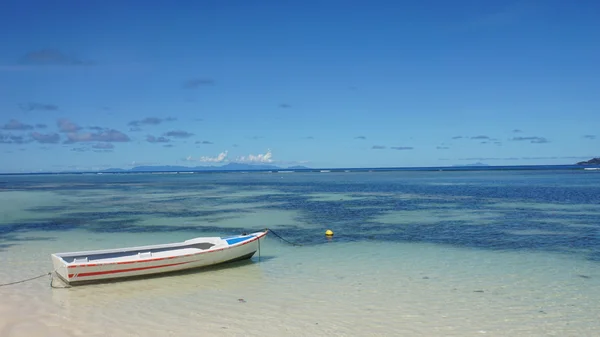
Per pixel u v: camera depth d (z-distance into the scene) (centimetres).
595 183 7656
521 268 1775
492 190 6247
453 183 8762
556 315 1245
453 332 1134
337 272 1745
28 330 1139
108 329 1152
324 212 3784
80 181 13675
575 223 2945
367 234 2628
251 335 1116
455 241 2377
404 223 3056
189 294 1469
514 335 1114
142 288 1539
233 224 3119
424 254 2062
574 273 1691
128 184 10725
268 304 1359
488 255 2022
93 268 1557
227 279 1653
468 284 1554
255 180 13062
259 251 1977
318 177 15338
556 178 10188
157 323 1200
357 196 5541
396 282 1590
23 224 3169
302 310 1302
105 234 2723
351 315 1256
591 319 1214
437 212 3653
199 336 1109
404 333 1128
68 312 1290
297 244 2342
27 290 1512
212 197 5716
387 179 11938
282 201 4947
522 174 14125
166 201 5122
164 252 1755
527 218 3212
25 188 8650
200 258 1758
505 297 1405
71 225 3109
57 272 1634
